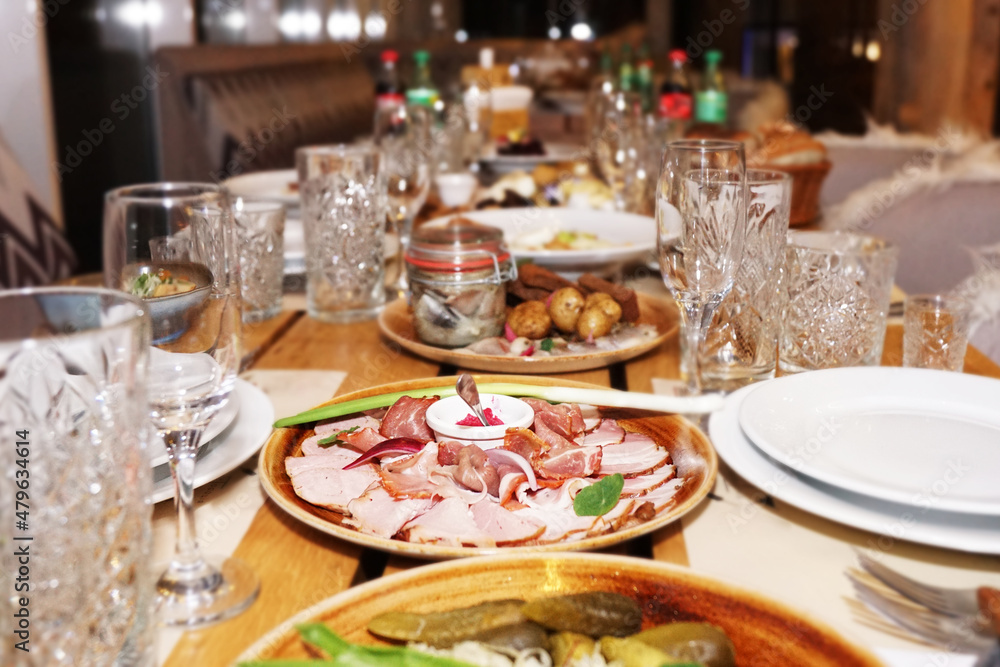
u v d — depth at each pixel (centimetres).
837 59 597
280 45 409
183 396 65
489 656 56
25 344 49
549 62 510
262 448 90
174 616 63
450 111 261
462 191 223
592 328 125
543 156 268
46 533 51
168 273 72
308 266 147
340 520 78
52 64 323
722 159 94
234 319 68
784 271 113
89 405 52
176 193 102
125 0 380
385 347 132
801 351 116
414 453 88
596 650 56
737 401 98
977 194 222
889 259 112
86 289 56
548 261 157
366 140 405
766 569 71
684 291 100
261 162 344
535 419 91
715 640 55
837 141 276
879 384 99
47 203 322
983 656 59
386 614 59
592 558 62
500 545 70
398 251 182
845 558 73
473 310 125
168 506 82
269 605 66
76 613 52
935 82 544
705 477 80
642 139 217
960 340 111
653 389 112
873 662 51
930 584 68
